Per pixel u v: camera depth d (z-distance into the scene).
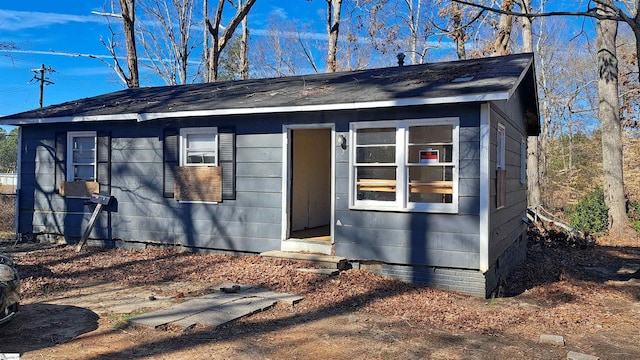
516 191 10.74
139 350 4.83
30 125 11.70
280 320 5.94
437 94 7.32
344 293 7.14
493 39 23.58
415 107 7.86
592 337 5.62
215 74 19.72
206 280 7.93
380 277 8.11
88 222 11.02
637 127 24.72
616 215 16.77
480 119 7.43
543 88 32.25
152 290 7.34
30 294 7.02
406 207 7.96
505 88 6.95
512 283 9.11
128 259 9.56
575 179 31.62
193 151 10.04
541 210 18.58
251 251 9.41
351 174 8.39
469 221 7.52
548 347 5.20
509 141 9.70
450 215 7.66
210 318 5.80
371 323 5.89
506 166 9.27
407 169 7.98
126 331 5.42
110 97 13.16
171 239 10.15
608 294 8.19
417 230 7.90
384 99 7.68
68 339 5.14
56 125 11.36
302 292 7.15
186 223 10.02
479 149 7.43
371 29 23.05
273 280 7.74
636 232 16.30
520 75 7.79
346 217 8.46
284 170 9.09
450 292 7.63
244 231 9.46
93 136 11.02
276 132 9.15
